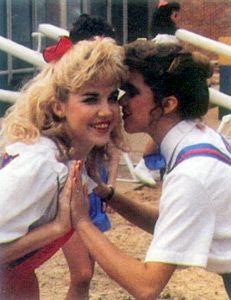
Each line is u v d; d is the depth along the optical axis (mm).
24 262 3820
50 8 15258
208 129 3752
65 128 3719
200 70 3707
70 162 3748
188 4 19750
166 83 3664
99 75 3617
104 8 17219
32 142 3680
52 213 3691
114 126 3783
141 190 9523
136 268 3555
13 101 7746
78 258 5039
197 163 3562
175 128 3703
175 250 3521
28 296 3922
